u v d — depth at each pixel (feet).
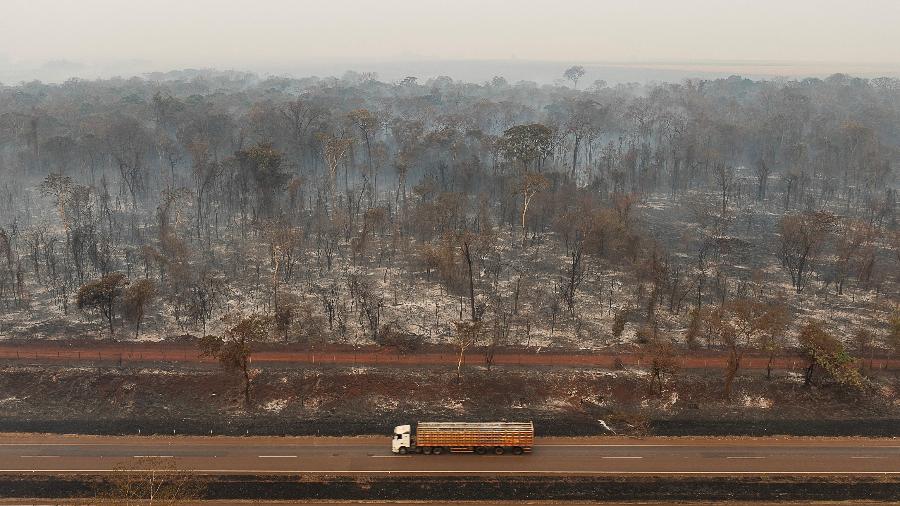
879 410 280.10
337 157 528.22
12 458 237.45
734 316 328.29
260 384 289.74
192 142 516.32
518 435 242.17
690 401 286.05
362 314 356.38
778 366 310.04
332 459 241.14
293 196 474.08
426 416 274.36
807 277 413.80
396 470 234.99
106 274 365.40
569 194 497.87
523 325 350.23
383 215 447.42
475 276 408.67
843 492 225.35
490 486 225.97
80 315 348.79
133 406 275.80
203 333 333.21
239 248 449.48
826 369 287.48
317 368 303.48
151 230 475.31
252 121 579.07
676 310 366.63
